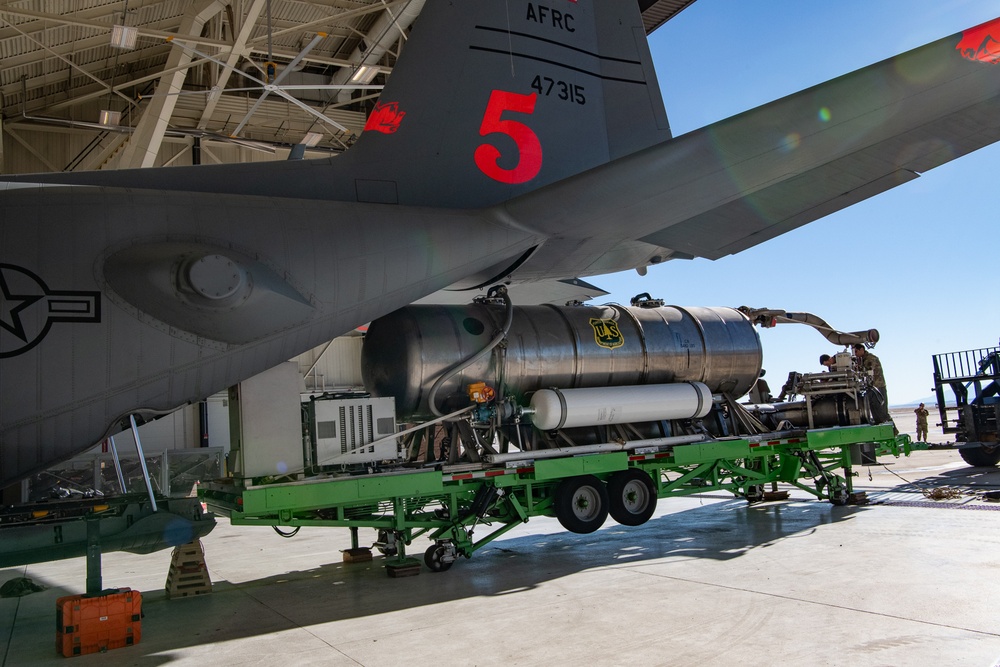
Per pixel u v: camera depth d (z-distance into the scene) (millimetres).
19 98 19859
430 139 6250
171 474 15016
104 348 4672
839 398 9602
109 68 20578
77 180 5051
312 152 25859
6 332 4426
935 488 10523
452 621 4812
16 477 4688
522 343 7293
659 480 8078
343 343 28734
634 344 7953
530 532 8836
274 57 22219
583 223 5711
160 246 4852
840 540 6965
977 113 4711
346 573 6820
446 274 5879
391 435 6543
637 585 5586
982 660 3592
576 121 7066
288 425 6094
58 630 4621
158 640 4727
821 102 4582
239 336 5059
